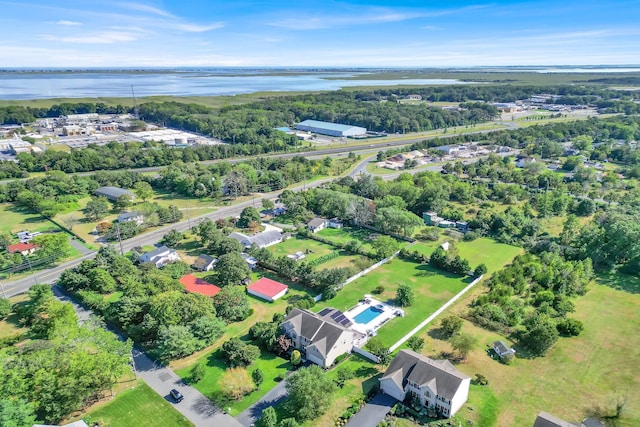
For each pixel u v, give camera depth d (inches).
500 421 2556.6
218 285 4286.4
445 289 4183.1
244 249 4953.3
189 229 5816.9
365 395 2770.7
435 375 2669.8
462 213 6112.2
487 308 3636.8
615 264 4498.0
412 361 2815.0
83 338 2933.1
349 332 3203.7
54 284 4338.1
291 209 6269.7
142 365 3107.8
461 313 3747.5
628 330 3467.0
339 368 3051.2
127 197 6604.3
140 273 4306.1
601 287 4153.5
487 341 3344.0
